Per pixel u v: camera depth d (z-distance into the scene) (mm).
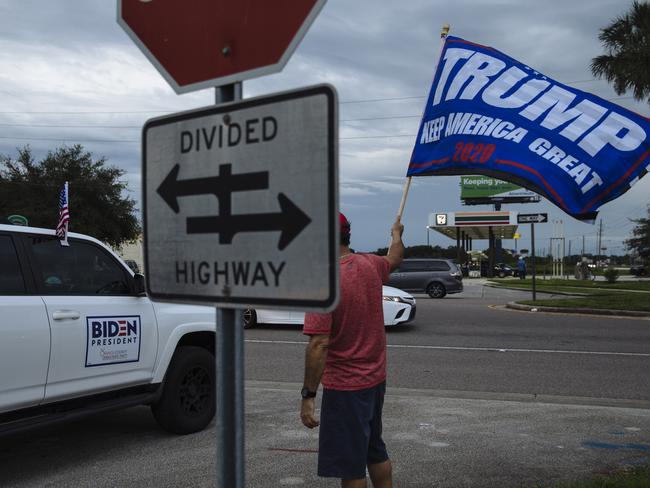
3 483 4578
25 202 38750
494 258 59312
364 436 3160
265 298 1605
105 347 5082
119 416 6539
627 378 8500
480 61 3818
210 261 1722
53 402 4715
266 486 4457
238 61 1717
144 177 1888
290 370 9055
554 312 17203
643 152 3457
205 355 5996
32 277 4707
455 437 5570
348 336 3135
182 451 5332
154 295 1862
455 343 11648
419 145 3910
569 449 5219
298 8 1597
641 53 25312
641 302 17828
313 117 1526
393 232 3711
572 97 3623
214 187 1711
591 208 3508
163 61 1891
